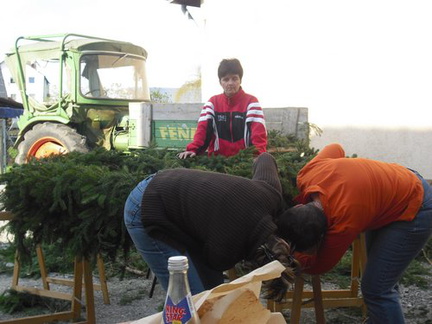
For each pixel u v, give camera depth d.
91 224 3.29
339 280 5.29
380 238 3.07
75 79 9.27
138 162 3.89
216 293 1.49
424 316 4.45
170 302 1.47
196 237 2.54
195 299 1.55
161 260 2.62
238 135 4.27
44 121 9.85
